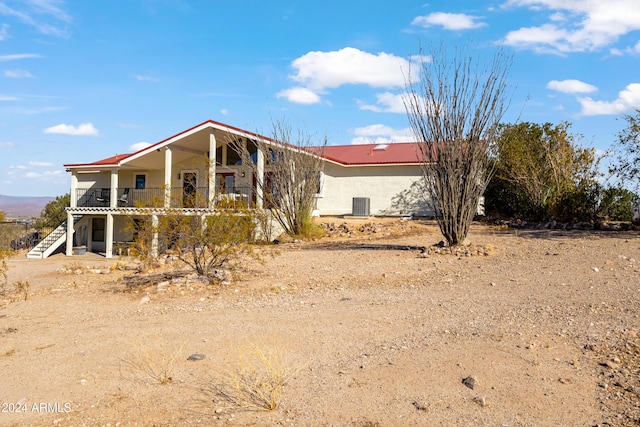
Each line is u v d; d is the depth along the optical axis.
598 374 5.59
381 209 27.72
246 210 12.57
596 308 7.94
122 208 26.81
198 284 11.23
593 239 15.21
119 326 8.44
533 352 6.25
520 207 22.38
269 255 15.13
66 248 28.89
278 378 5.50
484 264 12.15
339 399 5.30
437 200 14.34
